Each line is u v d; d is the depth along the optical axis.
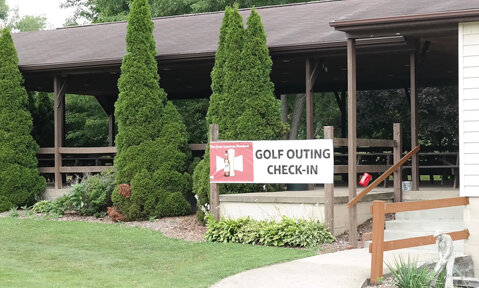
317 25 16.22
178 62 16.23
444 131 21.08
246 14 19.00
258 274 9.11
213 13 20.23
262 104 14.11
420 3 12.12
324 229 11.70
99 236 12.68
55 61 16.80
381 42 13.48
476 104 10.49
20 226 13.80
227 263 10.00
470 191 10.45
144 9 15.54
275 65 16.47
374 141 12.45
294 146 11.98
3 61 16.56
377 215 8.78
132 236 12.65
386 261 9.74
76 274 9.48
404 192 13.25
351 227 11.33
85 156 20.03
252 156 12.38
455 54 15.09
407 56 15.40
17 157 16.33
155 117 15.27
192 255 10.90
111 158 18.34
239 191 13.79
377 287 8.59
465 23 10.64
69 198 15.22
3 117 16.36
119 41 18.30
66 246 11.78
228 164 12.63
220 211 13.01
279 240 11.63
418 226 11.66
